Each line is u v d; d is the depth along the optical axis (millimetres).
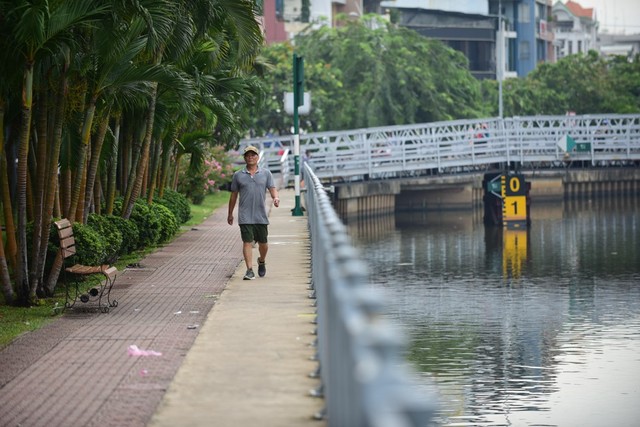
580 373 32531
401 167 94438
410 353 35844
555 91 155625
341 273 9680
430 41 123938
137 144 36562
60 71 25156
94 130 31766
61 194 31078
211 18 30719
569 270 63625
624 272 62062
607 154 100938
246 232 27250
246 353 17719
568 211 116250
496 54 196750
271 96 104625
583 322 42875
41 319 22562
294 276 27766
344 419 9312
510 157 98125
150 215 36969
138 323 21281
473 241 83562
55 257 26953
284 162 82938
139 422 13742
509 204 96625
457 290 54438
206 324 20547
